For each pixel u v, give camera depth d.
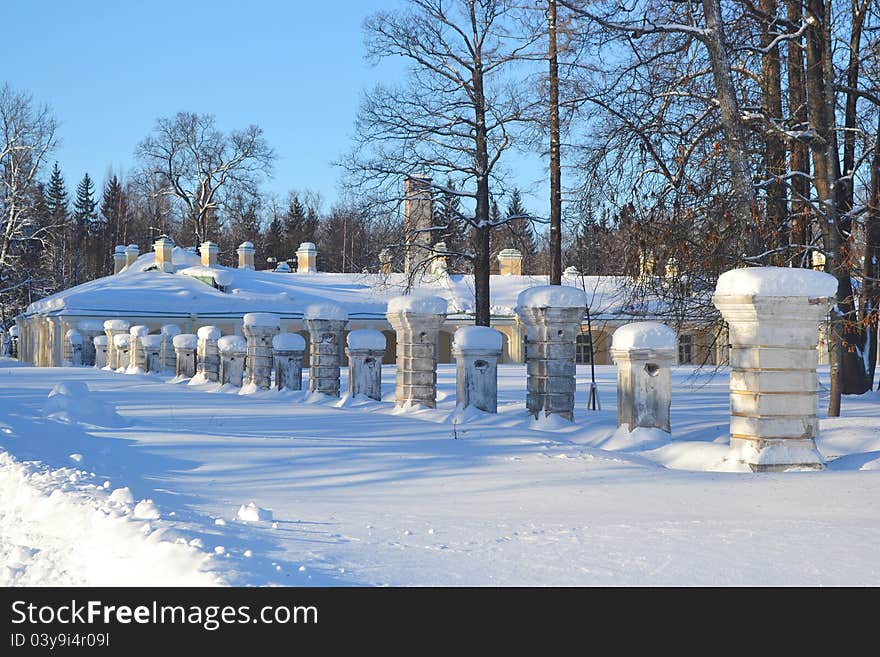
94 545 6.84
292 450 13.09
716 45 18.12
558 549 6.61
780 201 18.98
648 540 6.84
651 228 18.70
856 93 20.31
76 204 125.88
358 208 36.97
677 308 19.30
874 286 18.73
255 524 7.66
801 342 12.01
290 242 110.38
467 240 40.56
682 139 19.61
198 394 28.05
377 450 13.18
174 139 86.62
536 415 17.58
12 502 9.18
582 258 21.95
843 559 6.10
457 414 18.88
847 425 14.92
